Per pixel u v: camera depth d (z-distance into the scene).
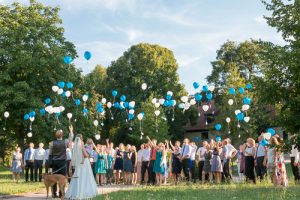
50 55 32.62
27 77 31.89
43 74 32.03
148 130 44.22
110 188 17.62
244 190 13.42
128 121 49.00
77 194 13.21
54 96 32.16
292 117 12.43
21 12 34.41
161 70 52.25
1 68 32.12
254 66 54.75
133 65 52.59
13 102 29.86
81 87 35.25
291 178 19.98
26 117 26.33
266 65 13.23
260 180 16.56
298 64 12.03
